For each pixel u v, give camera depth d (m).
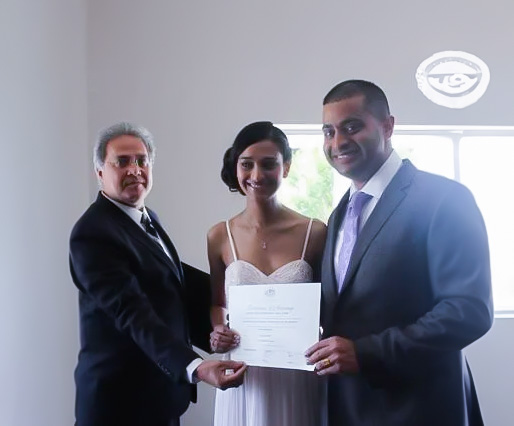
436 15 3.56
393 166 1.75
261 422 1.89
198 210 3.43
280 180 2.00
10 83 2.44
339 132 1.73
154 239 1.99
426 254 1.65
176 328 1.94
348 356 1.61
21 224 2.52
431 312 1.59
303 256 2.00
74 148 3.22
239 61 3.49
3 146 2.35
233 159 2.03
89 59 3.45
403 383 1.64
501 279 3.68
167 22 3.48
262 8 3.52
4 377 2.31
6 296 2.35
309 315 1.77
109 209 1.95
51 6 2.93
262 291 1.85
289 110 3.48
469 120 3.54
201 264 3.41
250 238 2.04
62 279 3.01
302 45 3.51
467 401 1.73
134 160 1.95
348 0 3.54
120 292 1.81
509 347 3.49
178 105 3.46
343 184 3.64
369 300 1.67
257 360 1.81
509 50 3.58
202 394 3.34
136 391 1.87
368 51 3.52
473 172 3.69
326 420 1.87
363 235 1.71
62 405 2.99
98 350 1.88
